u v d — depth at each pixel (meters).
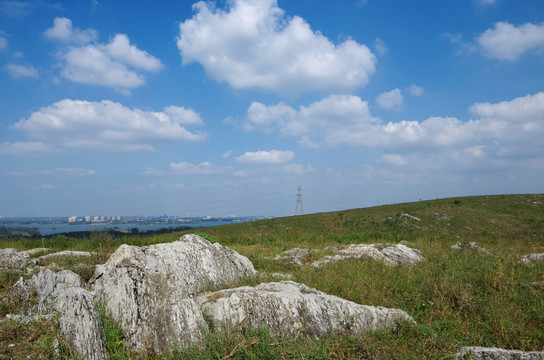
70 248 15.49
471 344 6.13
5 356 4.57
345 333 6.24
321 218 48.22
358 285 9.55
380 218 44.62
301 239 25.19
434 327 6.51
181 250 8.98
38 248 14.62
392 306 8.04
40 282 6.38
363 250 14.84
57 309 5.45
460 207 46.19
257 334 5.68
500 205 46.66
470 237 32.16
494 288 9.19
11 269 8.31
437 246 17.77
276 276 10.59
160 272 6.34
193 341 5.51
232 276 9.80
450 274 10.65
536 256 14.23
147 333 5.64
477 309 7.66
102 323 5.70
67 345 4.86
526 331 6.37
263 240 24.55
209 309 6.18
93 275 7.60
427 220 41.62
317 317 6.30
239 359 5.14
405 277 10.51
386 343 5.82
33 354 4.67
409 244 18.67
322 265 12.76
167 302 5.88
